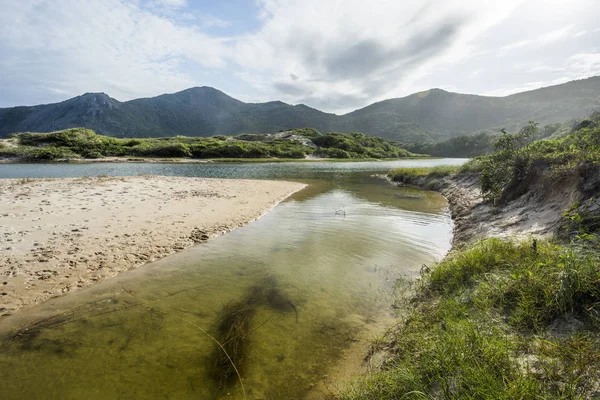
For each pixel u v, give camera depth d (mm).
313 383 3891
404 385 3258
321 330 5086
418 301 5859
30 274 6723
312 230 11508
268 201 17484
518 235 7926
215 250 9086
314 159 85438
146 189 17969
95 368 4043
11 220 9961
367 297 6262
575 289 3799
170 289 6477
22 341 4578
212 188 20531
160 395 3627
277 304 5934
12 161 49531
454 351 3342
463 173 21719
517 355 3271
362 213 14781
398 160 98062
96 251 8250
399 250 9336
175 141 83312
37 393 3604
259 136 125750
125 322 5164
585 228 5945
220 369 4074
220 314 5480
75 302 5824
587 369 2799
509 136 13328
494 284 4883
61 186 17125
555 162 9469
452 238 10742
